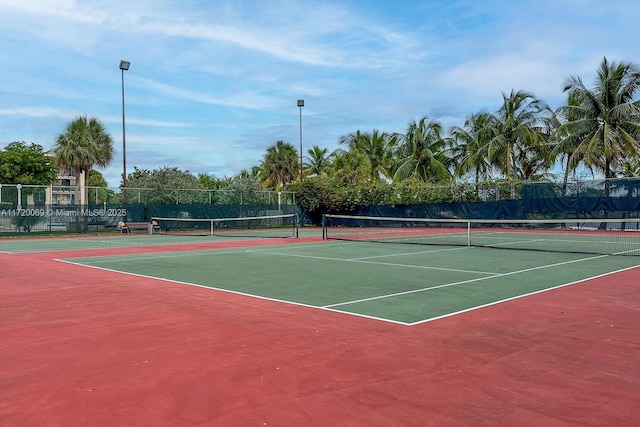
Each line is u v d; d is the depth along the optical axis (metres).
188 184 37.97
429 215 38.03
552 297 8.70
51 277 11.41
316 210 42.88
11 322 6.91
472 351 5.50
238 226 37.69
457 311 7.56
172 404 4.06
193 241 23.98
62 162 42.34
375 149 50.34
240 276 11.39
